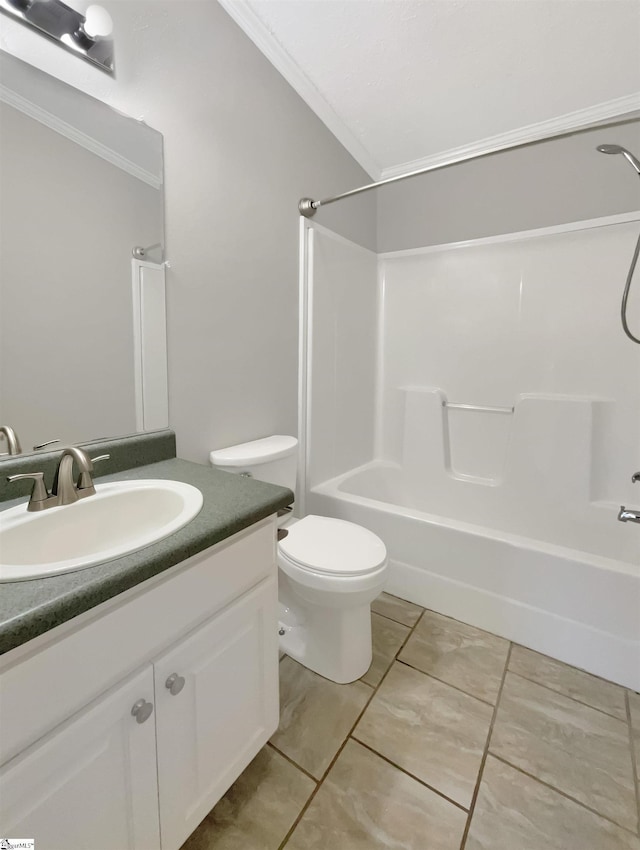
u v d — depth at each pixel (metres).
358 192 1.70
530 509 2.07
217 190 1.42
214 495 0.96
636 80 1.63
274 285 1.73
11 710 0.53
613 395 1.89
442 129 2.00
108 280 1.14
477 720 1.25
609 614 1.38
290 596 1.55
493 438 2.21
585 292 1.93
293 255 1.82
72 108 1.02
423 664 1.48
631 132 1.77
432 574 1.75
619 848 0.93
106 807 0.66
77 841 0.63
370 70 1.64
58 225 1.02
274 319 1.75
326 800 1.02
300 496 2.03
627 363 1.86
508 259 2.11
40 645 0.55
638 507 1.85
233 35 1.43
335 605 1.30
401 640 1.59
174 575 0.74
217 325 1.48
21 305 0.97
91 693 0.62
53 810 0.59
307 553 1.34
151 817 0.74
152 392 1.27
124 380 1.19
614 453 1.90
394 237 2.45
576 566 1.42
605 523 1.88
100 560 0.65
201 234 1.38
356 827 0.97
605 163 1.83
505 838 0.94
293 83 1.70
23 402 0.99
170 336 1.31
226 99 1.43
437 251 2.30
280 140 1.68
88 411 1.12
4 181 0.93
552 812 1.00
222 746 0.90
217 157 1.41
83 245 1.07
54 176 1.01
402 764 1.12
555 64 1.56
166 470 1.17
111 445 1.15
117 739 0.67
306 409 1.97
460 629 1.65
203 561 0.80
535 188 2.00
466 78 1.66
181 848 0.92
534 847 0.93
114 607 0.64
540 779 1.08
